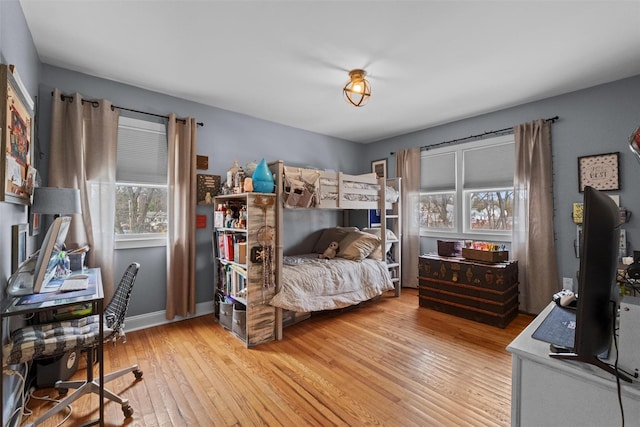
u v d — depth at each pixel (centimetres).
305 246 457
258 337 268
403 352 252
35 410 182
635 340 84
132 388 201
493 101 344
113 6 187
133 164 304
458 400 187
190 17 198
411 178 459
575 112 315
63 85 265
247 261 264
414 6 188
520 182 348
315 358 242
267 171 280
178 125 326
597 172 300
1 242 152
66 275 202
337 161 501
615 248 99
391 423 167
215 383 207
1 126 141
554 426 95
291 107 362
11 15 168
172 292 316
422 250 460
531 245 338
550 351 99
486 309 314
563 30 212
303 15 196
